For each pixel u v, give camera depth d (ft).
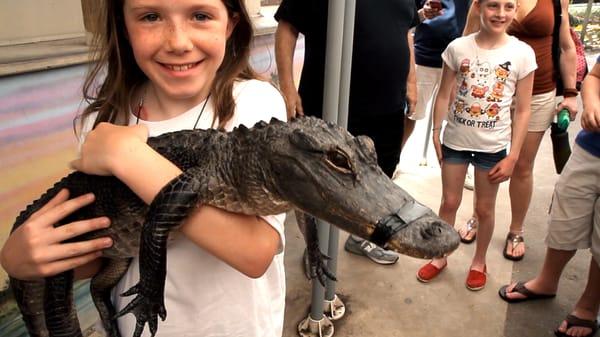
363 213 2.44
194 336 3.58
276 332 4.00
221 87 3.65
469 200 11.76
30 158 5.85
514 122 7.90
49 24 5.95
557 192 7.47
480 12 7.66
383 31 7.72
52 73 5.86
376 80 7.91
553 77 8.50
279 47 7.95
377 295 8.52
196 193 2.67
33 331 3.72
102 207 3.07
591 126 6.64
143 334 3.62
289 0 7.64
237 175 2.73
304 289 8.55
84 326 7.07
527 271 9.21
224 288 3.52
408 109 9.78
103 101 3.91
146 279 2.67
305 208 2.61
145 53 3.07
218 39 3.15
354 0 5.75
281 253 3.94
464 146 8.07
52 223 2.91
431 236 2.35
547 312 8.14
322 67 7.70
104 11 3.63
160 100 3.67
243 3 3.72
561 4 8.25
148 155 2.75
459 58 7.89
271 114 3.69
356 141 2.66
